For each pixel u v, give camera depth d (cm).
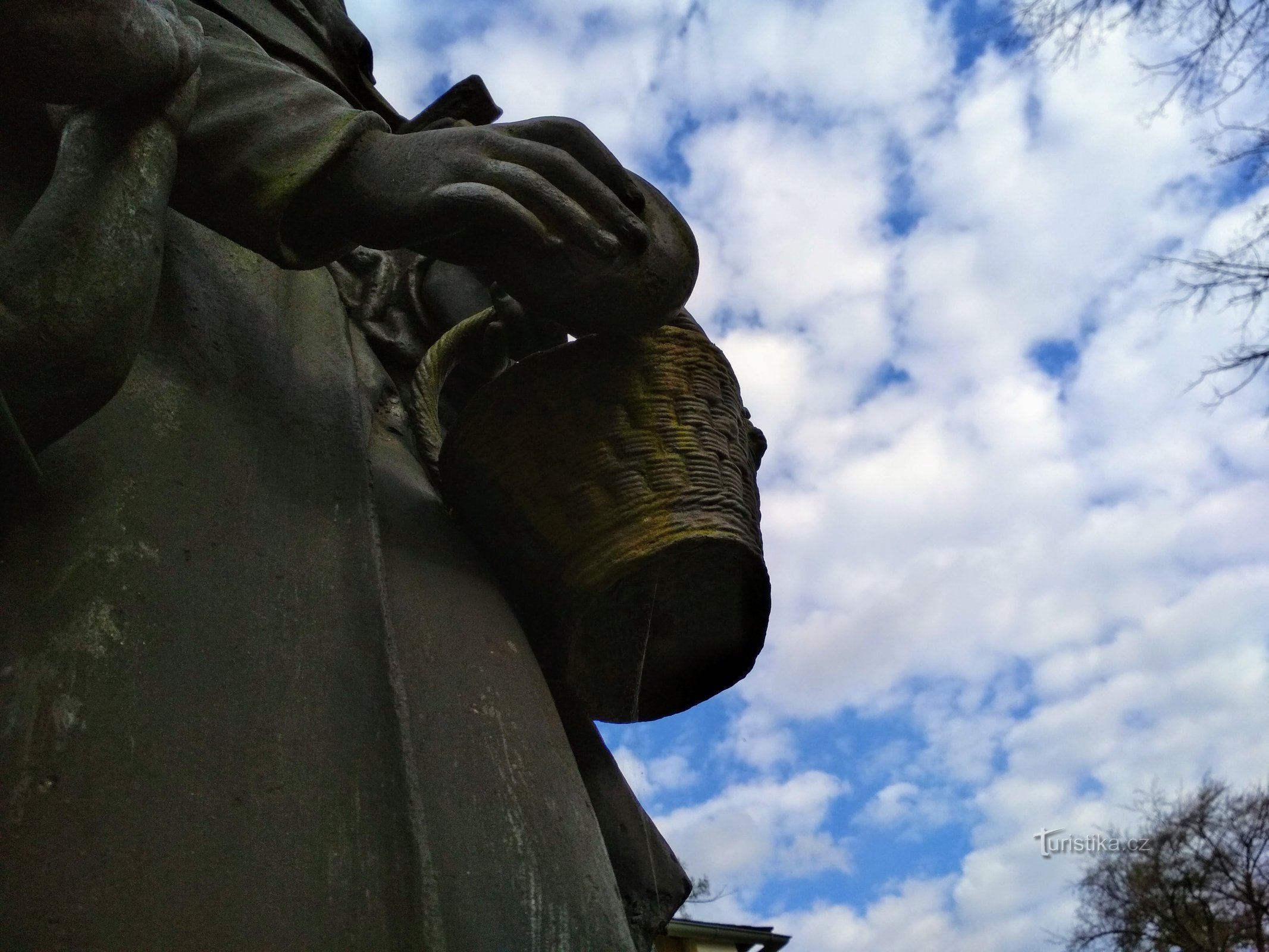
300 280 289
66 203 201
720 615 249
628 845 267
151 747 179
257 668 199
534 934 189
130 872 164
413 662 219
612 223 233
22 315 188
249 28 356
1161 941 1541
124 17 209
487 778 207
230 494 223
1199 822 1596
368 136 241
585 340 249
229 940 165
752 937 1229
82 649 183
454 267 343
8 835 160
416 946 175
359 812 188
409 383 318
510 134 242
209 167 231
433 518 255
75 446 209
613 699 263
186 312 250
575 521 240
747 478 250
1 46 201
